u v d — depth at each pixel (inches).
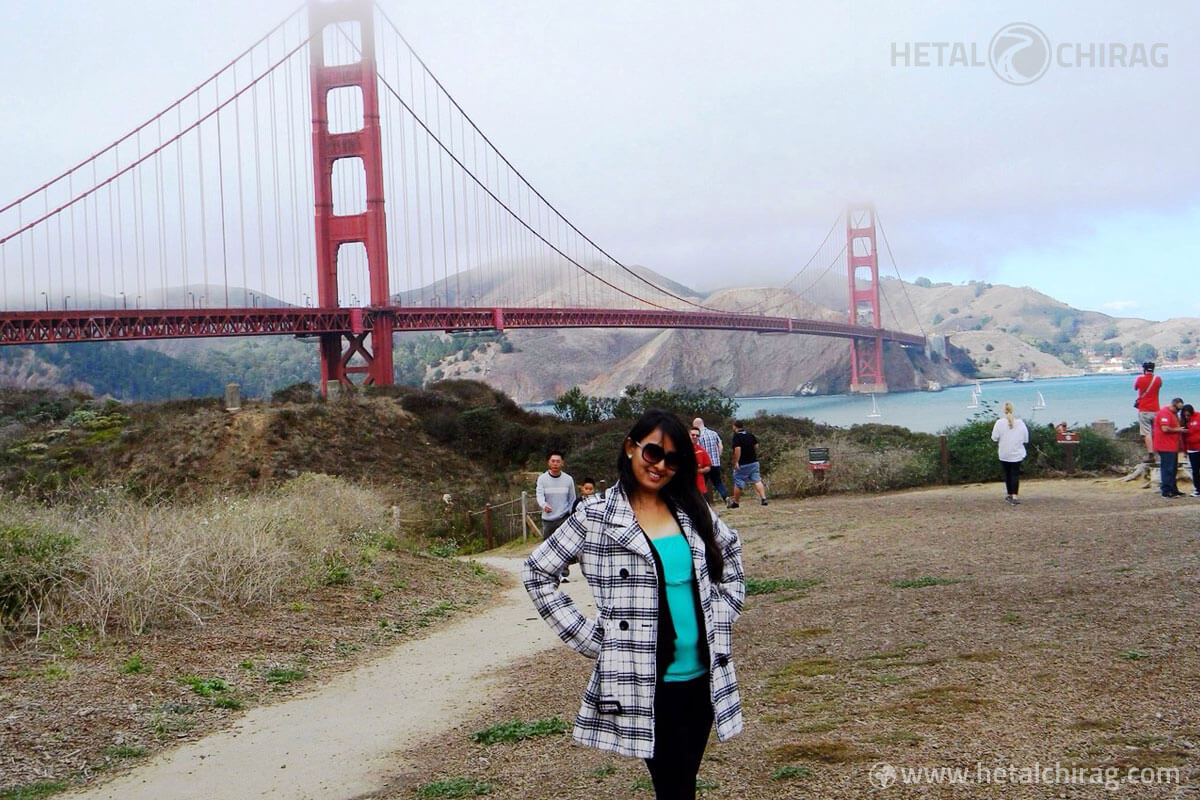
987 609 305.7
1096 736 182.4
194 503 596.1
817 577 422.9
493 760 225.6
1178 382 5383.9
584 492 600.7
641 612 135.1
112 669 313.4
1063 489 689.6
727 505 731.4
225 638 362.6
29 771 227.8
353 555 532.4
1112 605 287.1
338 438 1486.2
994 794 160.9
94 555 385.1
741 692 252.4
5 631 339.9
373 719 275.4
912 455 840.9
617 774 201.0
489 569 616.4
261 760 239.1
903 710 212.7
